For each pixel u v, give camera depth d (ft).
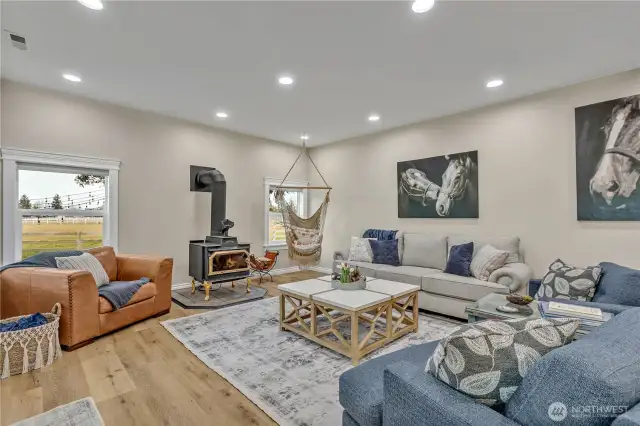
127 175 13.41
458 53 8.83
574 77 10.34
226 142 16.74
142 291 10.55
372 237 15.83
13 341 7.16
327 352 8.46
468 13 7.07
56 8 6.90
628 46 8.45
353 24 7.50
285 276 18.47
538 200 11.62
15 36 8.03
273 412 5.91
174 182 14.82
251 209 17.87
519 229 12.08
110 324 9.48
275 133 17.46
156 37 8.08
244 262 14.51
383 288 9.66
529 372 2.84
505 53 8.82
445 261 13.19
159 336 9.50
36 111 11.27
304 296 9.05
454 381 3.16
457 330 3.37
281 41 8.25
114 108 13.07
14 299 9.01
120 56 9.08
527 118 11.89
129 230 13.44
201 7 6.88
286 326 9.82
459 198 13.74
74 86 11.21
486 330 3.22
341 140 18.94
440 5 6.81
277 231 19.29
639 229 9.64
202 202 15.74
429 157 14.84
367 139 17.61
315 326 8.95
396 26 7.57
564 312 6.28
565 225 11.02
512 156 12.26
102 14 7.13
